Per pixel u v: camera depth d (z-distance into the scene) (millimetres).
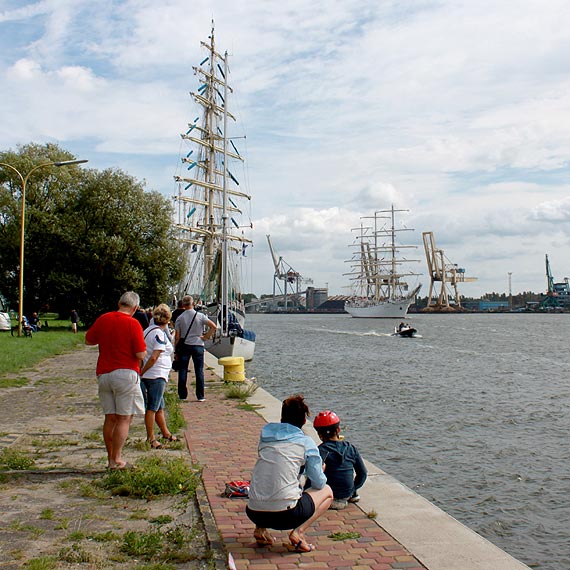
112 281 48719
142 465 8102
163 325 10086
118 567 5281
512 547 10492
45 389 16766
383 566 5453
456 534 6242
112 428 8211
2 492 7273
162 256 50406
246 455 9406
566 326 132625
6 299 52094
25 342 31594
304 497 5875
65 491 7352
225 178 37531
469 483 13695
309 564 5492
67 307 53344
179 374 14867
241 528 6316
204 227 76125
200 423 12008
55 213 49969
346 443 7227
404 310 170750
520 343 72000
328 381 31984
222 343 35438
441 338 83188
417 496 7523
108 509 6770
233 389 15328
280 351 56281
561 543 10625
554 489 13305
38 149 53938
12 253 48531
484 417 21562
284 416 6242
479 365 43531
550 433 18953
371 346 64812
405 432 18703
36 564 5137
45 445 9742
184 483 7531
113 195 49531
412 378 34312
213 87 78500
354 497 7230
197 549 5730
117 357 8133
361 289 182500
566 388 30328
